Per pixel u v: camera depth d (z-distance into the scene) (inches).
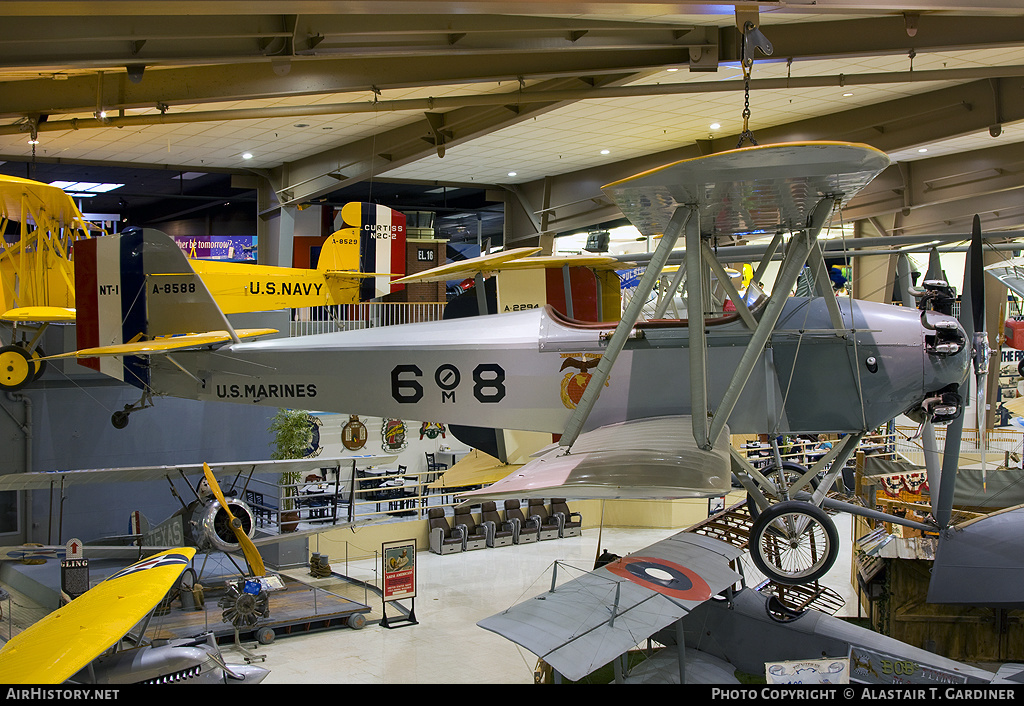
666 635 293.0
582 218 741.3
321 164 593.3
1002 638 299.6
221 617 340.5
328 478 546.9
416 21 309.9
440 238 775.7
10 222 616.1
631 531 544.1
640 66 378.0
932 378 245.6
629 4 240.8
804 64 439.2
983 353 255.4
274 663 305.9
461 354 289.4
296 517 437.1
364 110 421.7
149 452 498.0
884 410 249.1
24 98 363.3
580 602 227.3
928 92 510.0
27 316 407.8
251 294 569.9
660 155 660.7
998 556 279.1
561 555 476.7
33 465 460.4
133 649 249.3
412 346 296.2
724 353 257.0
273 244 668.1
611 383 270.1
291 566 452.1
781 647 261.1
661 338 266.1
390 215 629.6
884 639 248.5
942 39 367.6
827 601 282.2
